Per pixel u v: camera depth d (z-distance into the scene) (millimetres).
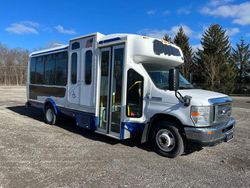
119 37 7238
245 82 55938
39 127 9742
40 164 5762
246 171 5781
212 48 43594
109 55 7527
